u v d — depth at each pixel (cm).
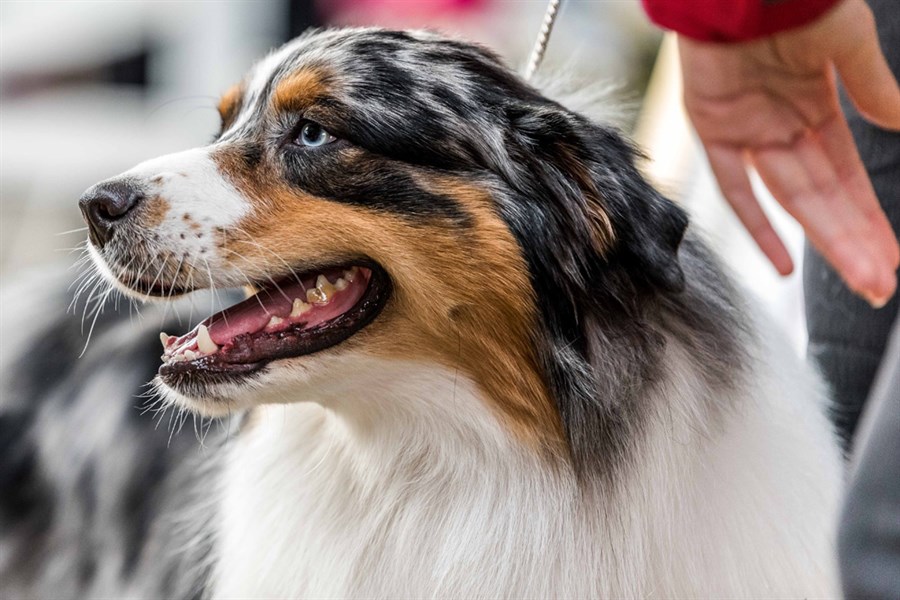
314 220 290
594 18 865
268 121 303
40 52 892
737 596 279
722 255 331
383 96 292
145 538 381
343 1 841
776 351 313
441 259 285
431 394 293
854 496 182
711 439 286
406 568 296
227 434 357
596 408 283
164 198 290
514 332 286
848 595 178
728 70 300
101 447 406
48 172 887
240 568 306
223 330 293
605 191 279
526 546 288
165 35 895
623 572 283
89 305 436
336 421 304
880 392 195
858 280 304
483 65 306
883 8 324
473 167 289
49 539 411
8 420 420
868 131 332
